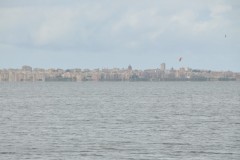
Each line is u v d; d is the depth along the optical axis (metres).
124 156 96.62
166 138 118.31
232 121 157.25
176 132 129.62
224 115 180.25
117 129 136.25
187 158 95.00
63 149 103.38
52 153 99.19
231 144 109.25
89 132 129.75
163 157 95.75
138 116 177.75
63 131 131.88
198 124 148.88
